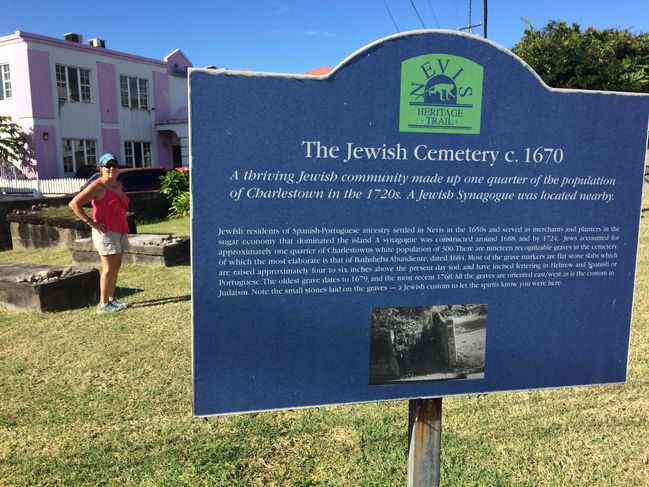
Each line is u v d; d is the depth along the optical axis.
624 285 2.04
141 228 12.09
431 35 1.79
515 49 14.68
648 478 2.74
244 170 1.73
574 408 3.45
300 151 1.76
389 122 1.80
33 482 2.76
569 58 12.47
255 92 1.71
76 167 24.09
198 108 1.68
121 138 26.06
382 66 1.77
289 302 1.82
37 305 5.75
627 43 14.88
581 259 2.00
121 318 5.41
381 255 1.86
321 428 3.25
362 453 2.99
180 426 3.27
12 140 21.73
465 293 1.93
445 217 1.88
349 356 1.88
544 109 1.89
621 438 3.09
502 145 1.88
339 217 1.82
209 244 1.75
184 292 6.34
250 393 1.83
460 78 1.83
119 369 4.11
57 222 10.07
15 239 10.80
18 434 3.20
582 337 2.04
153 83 27.50
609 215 2.00
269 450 3.03
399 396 1.93
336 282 1.84
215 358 1.80
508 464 2.88
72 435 3.18
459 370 1.95
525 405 3.50
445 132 1.84
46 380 3.95
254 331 1.81
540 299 1.99
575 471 2.82
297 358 1.85
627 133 1.97
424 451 2.06
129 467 2.88
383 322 1.89
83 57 23.88
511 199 1.92
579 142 1.94
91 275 6.34
